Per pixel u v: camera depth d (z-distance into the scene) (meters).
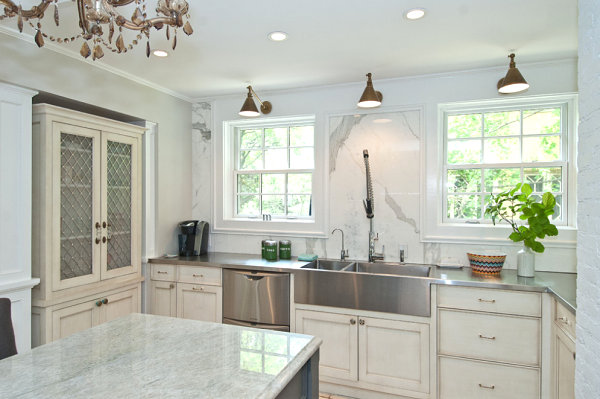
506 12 2.07
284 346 1.41
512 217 2.71
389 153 3.20
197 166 3.83
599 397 1.24
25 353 1.33
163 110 3.48
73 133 2.55
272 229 3.57
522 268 2.59
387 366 2.60
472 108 3.10
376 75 3.11
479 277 2.58
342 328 2.71
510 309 2.36
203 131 3.81
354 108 3.30
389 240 3.20
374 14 2.10
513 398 2.35
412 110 3.14
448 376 2.48
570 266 2.75
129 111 3.11
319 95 3.42
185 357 1.30
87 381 1.12
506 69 2.89
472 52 2.62
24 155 2.25
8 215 2.18
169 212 3.56
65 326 2.53
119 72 2.99
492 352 2.39
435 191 3.07
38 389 1.07
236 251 3.72
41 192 2.39
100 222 2.78
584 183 1.36
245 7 2.02
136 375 1.16
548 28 2.26
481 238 2.95
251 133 3.83
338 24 2.22
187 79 3.22
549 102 2.92
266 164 3.78
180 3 1.28
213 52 2.63
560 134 2.92
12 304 2.19
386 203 3.21
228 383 1.11
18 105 2.23
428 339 2.50
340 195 3.35
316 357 1.45
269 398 1.04
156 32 2.30
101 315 2.80
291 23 2.20
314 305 2.79
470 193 3.13
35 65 2.39
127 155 3.06
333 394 2.77
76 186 2.60
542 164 2.93
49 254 2.40
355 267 3.15
